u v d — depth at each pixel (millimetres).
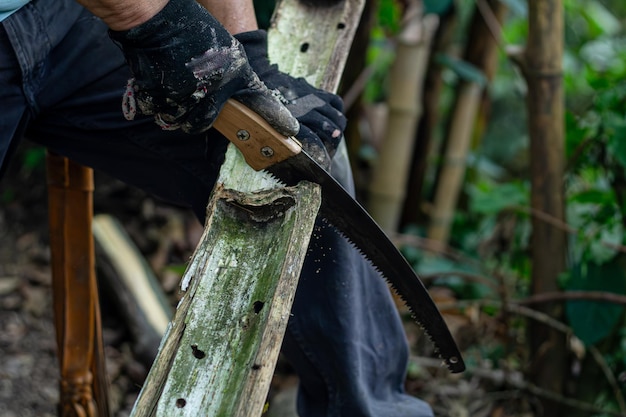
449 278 2266
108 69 1284
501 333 2105
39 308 2455
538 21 1799
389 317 1360
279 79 1163
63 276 1582
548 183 1872
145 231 2650
